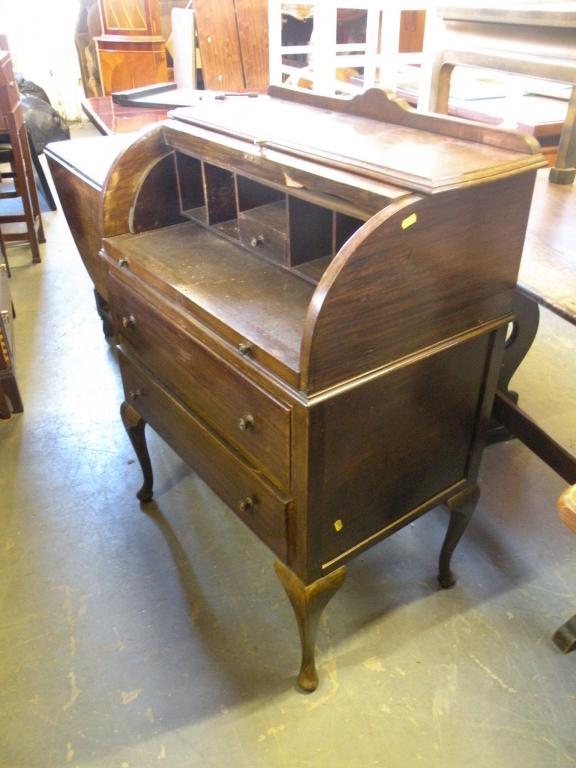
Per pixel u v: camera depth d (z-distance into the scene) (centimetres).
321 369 96
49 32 548
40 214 375
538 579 163
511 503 187
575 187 179
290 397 98
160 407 147
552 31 158
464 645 146
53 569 167
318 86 334
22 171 315
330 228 120
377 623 151
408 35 441
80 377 245
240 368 109
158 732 130
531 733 129
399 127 124
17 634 150
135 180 147
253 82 360
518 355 194
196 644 147
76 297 304
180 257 137
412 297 102
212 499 189
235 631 150
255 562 168
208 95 314
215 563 168
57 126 481
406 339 105
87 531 178
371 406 107
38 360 255
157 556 170
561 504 91
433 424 122
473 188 99
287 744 127
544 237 141
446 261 103
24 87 489
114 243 146
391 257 94
